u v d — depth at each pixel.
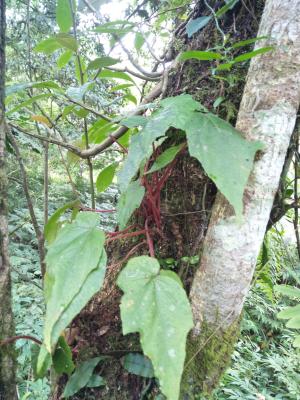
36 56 2.05
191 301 0.67
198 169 0.77
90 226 0.61
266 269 1.05
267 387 2.15
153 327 0.50
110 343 0.79
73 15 0.87
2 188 0.69
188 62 0.87
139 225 0.85
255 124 0.59
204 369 0.64
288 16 0.58
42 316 1.94
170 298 0.52
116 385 0.76
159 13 1.09
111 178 1.09
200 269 0.66
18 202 2.88
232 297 0.62
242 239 0.60
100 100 2.23
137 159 0.55
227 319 0.64
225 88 0.76
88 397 0.78
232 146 0.55
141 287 0.53
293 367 2.29
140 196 0.70
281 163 0.59
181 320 0.50
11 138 0.94
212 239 0.63
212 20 0.86
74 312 0.52
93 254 0.56
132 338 0.77
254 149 0.56
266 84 0.59
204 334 0.64
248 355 2.35
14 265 2.35
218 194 0.64
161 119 0.57
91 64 0.84
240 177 0.53
